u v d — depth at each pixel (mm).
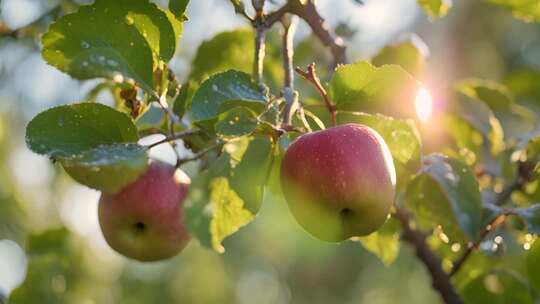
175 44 1070
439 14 1322
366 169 1039
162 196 1121
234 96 1045
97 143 1048
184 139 1122
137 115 1118
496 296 1282
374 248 1238
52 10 1377
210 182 1032
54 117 1046
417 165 1100
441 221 1146
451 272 1239
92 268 1702
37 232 1482
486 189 1346
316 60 1477
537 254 1122
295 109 1055
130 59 1062
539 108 1619
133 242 1135
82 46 1059
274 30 1394
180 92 1110
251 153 1045
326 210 1045
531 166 1273
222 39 1260
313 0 1229
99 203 1138
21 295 1448
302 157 1044
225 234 1041
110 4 1063
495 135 1344
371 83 1070
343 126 1062
